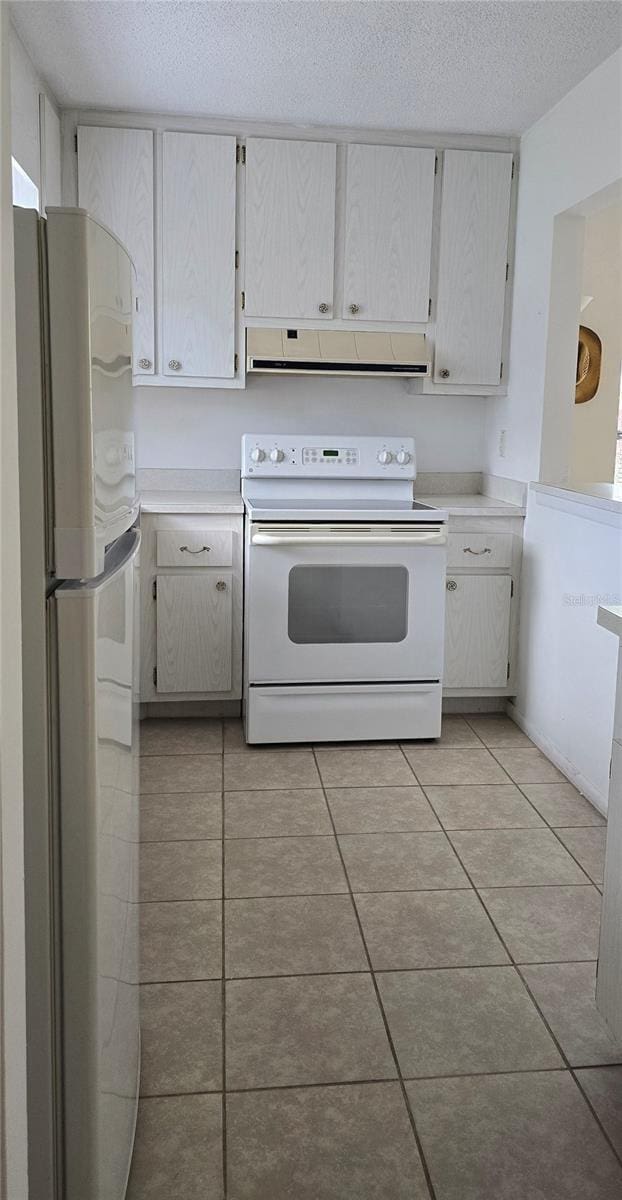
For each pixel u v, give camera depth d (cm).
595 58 302
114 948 127
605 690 296
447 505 379
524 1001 202
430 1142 162
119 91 338
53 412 104
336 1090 174
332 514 345
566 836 281
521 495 379
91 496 106
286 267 378
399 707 358
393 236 382
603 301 485
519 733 375
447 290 389
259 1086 175
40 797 108
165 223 369
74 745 109
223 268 376
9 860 86
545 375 359
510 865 262
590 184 316
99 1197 120
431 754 349
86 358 103
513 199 387
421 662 357
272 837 278
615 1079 178
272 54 303
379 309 386
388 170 377
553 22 274
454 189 382
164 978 208
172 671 371
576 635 321
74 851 111
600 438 497
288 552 342
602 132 306
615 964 171
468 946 222
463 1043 188
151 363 379
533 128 369
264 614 345
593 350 488
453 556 374
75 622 107
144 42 293
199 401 412
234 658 373
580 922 233
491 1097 173
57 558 106
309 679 352
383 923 232
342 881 252
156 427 412
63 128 359
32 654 106
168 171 366
